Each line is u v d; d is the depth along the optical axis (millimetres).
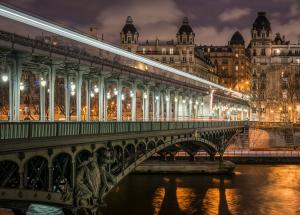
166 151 82562
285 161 101000
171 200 59969
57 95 72250
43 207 38094
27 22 34094
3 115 64312
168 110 69562
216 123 82438
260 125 138125
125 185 70938
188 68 180750
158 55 182875
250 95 183375
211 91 94000
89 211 35000
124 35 184250
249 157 100188
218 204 58656
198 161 84688
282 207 57938
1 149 25438
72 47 42531
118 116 49969
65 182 32969
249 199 62031
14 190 27156
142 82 57688
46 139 29375
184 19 183875
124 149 42656
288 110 182375
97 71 44688
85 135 34656
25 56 33094
